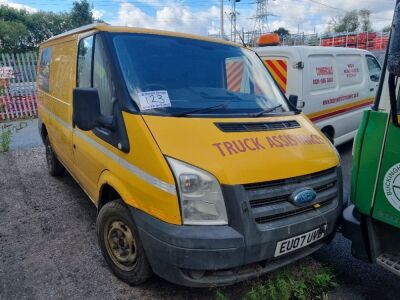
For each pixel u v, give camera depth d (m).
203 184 2.52
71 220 4.48
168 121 2.84
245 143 2.82
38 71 6.21
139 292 3.11
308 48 6.30
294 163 2.84
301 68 6.01
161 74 3.30
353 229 3.05
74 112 3.08
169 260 2.55
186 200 2.52
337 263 3.61
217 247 2.47
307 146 3.12
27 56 12.39
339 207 3.17
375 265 3.57
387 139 2.64
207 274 2.61
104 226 3.27
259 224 2.61
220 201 2.53
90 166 3.63
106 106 3.25
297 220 2.76
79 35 4.06
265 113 3.43
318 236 2.96
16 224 4.38
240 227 2.52
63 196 5.24
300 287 3.04
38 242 3.95
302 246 2.85
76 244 3.90
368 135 2.77
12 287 3.18
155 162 2.62
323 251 3.83
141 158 2.73
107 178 3.18
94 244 3.90
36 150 7.96
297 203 2.74
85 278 3.31
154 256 2.66
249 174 2.59
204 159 2.59
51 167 5.95
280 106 3.76
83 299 3.03
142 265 2.92
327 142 3.42
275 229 2.63
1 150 7.95
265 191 2.65
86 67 3.74
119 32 3.46
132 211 2.83
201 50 3.75
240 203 2.52
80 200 5.09
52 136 5.24
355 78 7.51
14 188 5.59
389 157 2.64
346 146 8.14
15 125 11.27
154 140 2.69
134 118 2.86
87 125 3.03
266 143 2.91
